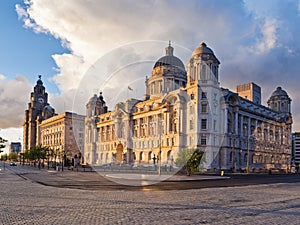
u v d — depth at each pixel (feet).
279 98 402.31
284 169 340.59
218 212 43.55
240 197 63.77
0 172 184.24
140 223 35.22
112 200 55.62
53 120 301.02
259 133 327.26
